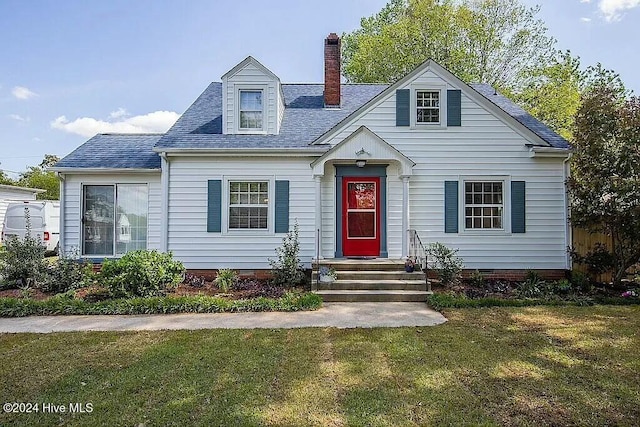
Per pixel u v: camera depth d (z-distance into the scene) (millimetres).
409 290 9469
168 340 6148
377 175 11523
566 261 11266
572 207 10359
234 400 4051
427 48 26219
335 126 11367
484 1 25922
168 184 11391
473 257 11328
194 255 11414
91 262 11492
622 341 5961
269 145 11359
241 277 11344
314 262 10328
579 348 5641
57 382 4574
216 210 11391
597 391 4242
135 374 4781
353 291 9414
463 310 8031
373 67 27578
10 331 6758
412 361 5152
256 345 5867
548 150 11109
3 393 4293
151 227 11938
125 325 7125
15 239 10977
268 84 11867
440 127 11391
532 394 4176
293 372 4801
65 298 8492
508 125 11375
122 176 11992
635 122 9359
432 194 11398
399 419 3670
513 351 5516
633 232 9492
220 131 11961
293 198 11477
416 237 11180
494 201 11508
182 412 3809
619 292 9656
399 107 11422
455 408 3875
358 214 11578
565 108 24688
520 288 9828
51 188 42594
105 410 3881
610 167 9586
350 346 5781
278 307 8281
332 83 13445
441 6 26250
